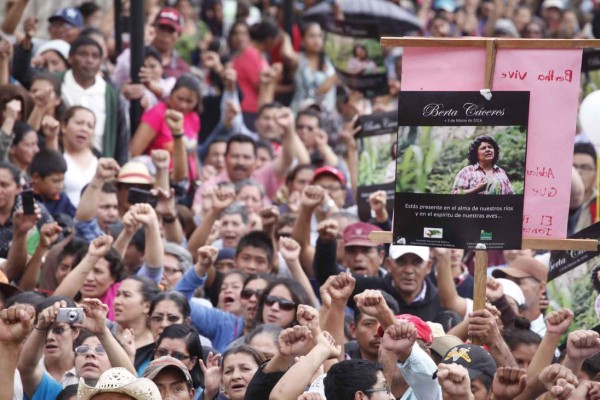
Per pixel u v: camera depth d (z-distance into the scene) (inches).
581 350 674.2
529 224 713.6
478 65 714.8
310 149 1434.5
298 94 1643.7
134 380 620.7
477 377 662.5
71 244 944.3
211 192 1126.4
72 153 1159.0
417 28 1451.8
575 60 709.3
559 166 711.7
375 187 1148.5
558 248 709.9
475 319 709.3
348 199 1304.1
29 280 934.4
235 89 1489.9
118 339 825.5
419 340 734.5
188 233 1145.4
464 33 2070.6
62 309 742.5
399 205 721.0
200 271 948.0
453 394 610.5
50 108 1182.9
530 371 709.9
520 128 708.7
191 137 1295.5
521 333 838.5
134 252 1022.4
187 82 1288.1
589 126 938.7
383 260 1082.7
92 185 1040.8
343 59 1451.8
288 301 872.3
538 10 2191.2
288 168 1316.4
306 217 1018.1
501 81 714.8
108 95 1237.1
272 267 1040.2
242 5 1879.9
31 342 741.3
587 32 2135.8
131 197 1064.8
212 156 1338.6
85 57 1221.1
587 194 1201.4
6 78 1189.1
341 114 1589.6
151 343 869.8
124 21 1552.7
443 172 716.0
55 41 1326.3
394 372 695.7
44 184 1088.2
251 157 1282.0
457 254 1050.1
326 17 1451.8
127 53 1406.3
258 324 877.2
